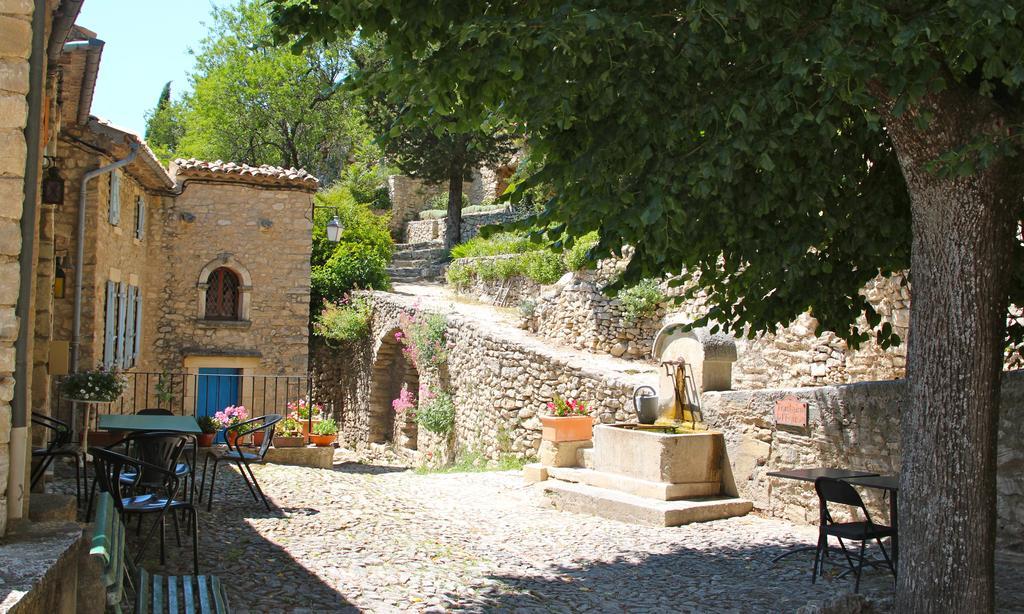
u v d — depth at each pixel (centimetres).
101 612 407
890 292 1062
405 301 1970
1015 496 713
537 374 1393
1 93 385
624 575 686
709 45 494
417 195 3531
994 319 477
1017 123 462
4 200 386
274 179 1816
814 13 487
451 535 798
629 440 986
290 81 3278
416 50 522
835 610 550
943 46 447
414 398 1908
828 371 1135
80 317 1168
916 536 484
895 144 498
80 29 783
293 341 1836
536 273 1859
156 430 682
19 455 404
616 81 512
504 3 534
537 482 1120
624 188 533
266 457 1244
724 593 631
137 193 1559
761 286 666
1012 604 574
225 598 470
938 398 478
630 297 1543
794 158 576
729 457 959
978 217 471
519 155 2862
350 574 612
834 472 713
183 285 1766
